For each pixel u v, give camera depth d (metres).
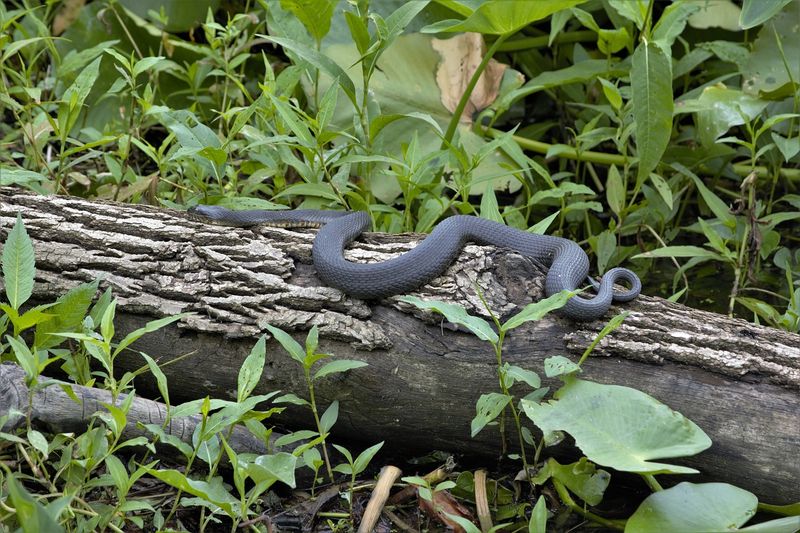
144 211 6.71
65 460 5.12
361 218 6.87
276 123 7.58
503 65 9.94
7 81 10.00
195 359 6.14
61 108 7.13
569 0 7.12
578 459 5.91
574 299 5.88
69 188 8.47
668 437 5.00
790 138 8.55
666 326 5.87
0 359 5.62
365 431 6.09
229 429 5.73
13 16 8.04
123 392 6.04
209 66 9.58
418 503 5.88
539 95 11.30
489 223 6.74
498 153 9.42
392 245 6.63
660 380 5.66
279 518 5.70
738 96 8.52
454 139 8.74
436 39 9.94
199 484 4.85
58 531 4.02
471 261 6.25
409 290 6.08
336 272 6.07
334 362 5.46
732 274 9.07
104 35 10.23
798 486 5.39
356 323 5.96
